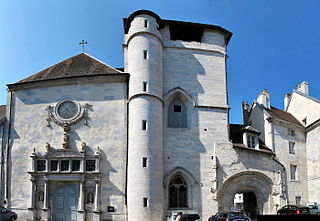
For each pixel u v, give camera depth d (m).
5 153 30.38
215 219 24.95
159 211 27.20
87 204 27.84
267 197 32.66
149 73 30.02
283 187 33.38
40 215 28.06
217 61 34.12
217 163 30.62
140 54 30.55
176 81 32.28
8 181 29.58
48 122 30.25
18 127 30.84
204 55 33.91
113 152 28.98
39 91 31.38
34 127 30.48
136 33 31.20
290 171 35.12
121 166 28.62
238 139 33.62
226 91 33.38
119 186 28.20
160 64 31.58
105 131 29.53
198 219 24.44
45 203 27.94
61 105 30.61
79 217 27.39
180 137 30.69
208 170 30.38
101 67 32.78
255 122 38.41
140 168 27.34
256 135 34.00
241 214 23.98
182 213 25.75
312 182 35.66
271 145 34.44
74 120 29.81
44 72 33.78
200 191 29.66
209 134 31.42
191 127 31.25
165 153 29.92
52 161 28.86
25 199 28.84
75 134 29.62
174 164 29.81
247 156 32.19
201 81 32.97
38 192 28.55
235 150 31.55
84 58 35.12
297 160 36.16
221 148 31.23
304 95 40.25
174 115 32.25
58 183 28.62
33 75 33.66
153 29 31.69
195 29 35.19
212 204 29.50
